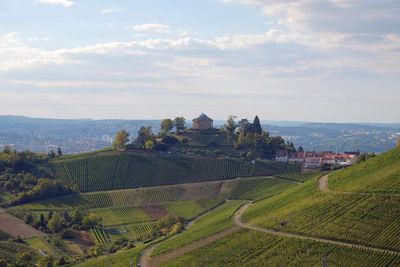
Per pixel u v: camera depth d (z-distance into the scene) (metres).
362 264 166.00
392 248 173.12
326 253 177.38
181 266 195.12
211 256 199.00
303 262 175.00
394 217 189.62
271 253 187.88
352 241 183.00
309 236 195.25
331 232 191.50
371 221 191.25
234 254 195.75
